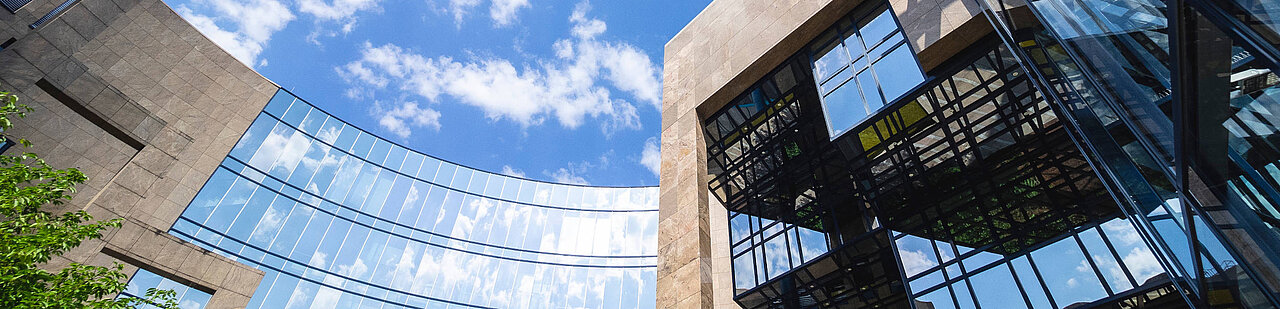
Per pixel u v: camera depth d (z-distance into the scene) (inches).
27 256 411.8
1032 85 618.8
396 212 1601.9
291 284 1298.0
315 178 1483.8
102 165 984.9
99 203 938.1
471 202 1759.4
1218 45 178.2
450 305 1512.1
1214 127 193.6
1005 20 505.7
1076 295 553.6
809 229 789.2
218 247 1189.7
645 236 1854.1
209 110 1181.7
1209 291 247.0
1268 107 157.1
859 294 733.9
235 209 1263.5
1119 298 522.9
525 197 1857.8
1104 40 284.8
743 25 938.7
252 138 1392.7
